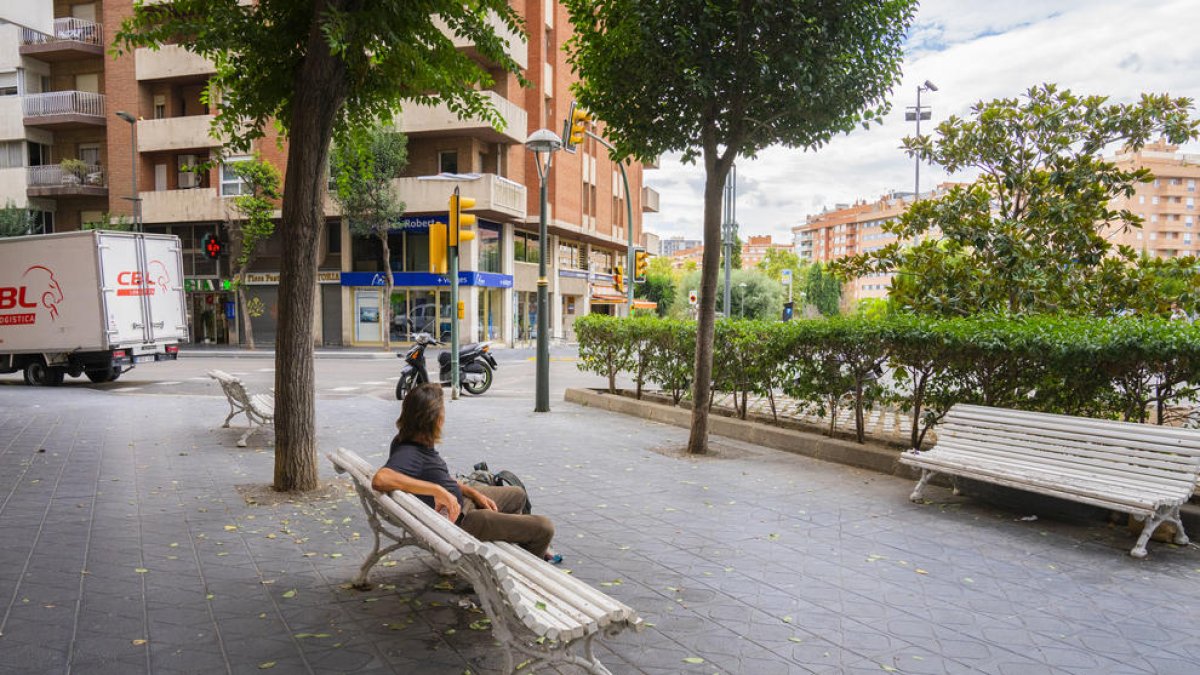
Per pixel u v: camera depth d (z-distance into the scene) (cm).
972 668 351
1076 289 907
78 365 1689
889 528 587
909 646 373
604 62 838
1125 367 644
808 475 779
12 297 1691
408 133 3234
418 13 680
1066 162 909
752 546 532
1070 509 628
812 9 750
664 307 7569
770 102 804
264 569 461
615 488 705
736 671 341
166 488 674
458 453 873
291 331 653
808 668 346
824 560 505
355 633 369
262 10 689
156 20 708
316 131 634
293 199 641
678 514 616
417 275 3322
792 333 945
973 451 676
